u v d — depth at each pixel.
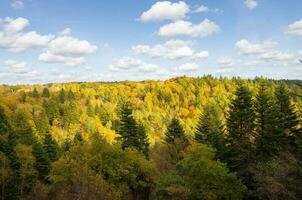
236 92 46.97
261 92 45.94
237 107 46.50
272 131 42.56
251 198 37.41
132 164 39.31
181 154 53.62
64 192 33.19
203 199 33.94
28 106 173.75
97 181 32.59
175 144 58.50
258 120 45.66
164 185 34.50
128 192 38.81
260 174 32.22
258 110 45.25
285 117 45.94
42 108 172.25
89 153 37.72
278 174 29.77
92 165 36.84
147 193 40.53
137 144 54.72
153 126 166.50
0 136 48.81
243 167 42.25
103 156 38.19
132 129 54.56
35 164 55.84
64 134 135.38
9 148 49.09
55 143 76.06
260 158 41.97
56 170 36.12
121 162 38.66
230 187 33.94
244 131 45.72
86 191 31.73
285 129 44.53
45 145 67.44
